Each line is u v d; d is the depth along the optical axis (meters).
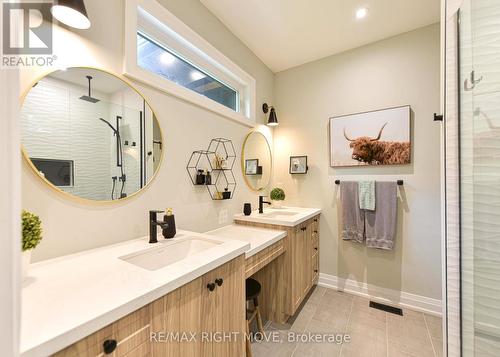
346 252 2.32
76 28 0.99
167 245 1.18
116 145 1.15
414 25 1.96
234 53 2.07
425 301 1.96
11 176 0.37
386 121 2.10
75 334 0.51
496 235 0.74
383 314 1.93
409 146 2.00
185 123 1.56
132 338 0.65
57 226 0.94
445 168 0.95
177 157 1.50
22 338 0.46
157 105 1.36
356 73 2.28
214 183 1.82
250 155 2.33
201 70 1.83
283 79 2.74
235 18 1.87
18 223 0.37
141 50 1.38
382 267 2.14
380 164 2.13
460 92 0.87
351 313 1.95
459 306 0.87
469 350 0.83
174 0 1.48
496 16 0.72
